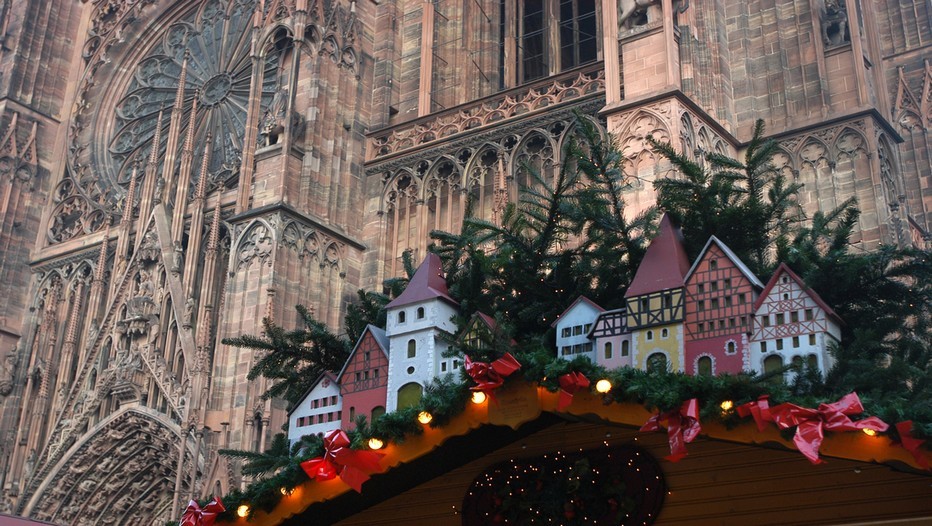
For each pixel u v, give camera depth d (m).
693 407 13.99
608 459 16.92
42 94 57.03
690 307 16.45
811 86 36.59
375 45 47.97
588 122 19.12
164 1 57.16
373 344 19.11
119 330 46.50
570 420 15.91
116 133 55.53
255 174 43.31
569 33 50.50
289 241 41.44
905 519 14.54
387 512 18.64
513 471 17.52
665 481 16.52
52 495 46.25
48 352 49.66
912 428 12.98
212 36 54.53
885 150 35.84
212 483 37.84
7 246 53.00
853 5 36.81
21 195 54.50
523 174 40.94
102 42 58.06
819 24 37.31
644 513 16.39
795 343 15.77
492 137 42.22
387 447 16.38
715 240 16.58
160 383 44.03
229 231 44.69
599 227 18.48
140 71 56.75
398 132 45.44
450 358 18.14
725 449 16.38
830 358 15.61
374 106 46.75
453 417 16.03
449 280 19.45
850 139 35.22
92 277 50.16
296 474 16.91
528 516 17.19
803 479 15.77
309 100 44.31
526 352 16.45
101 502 45.94
